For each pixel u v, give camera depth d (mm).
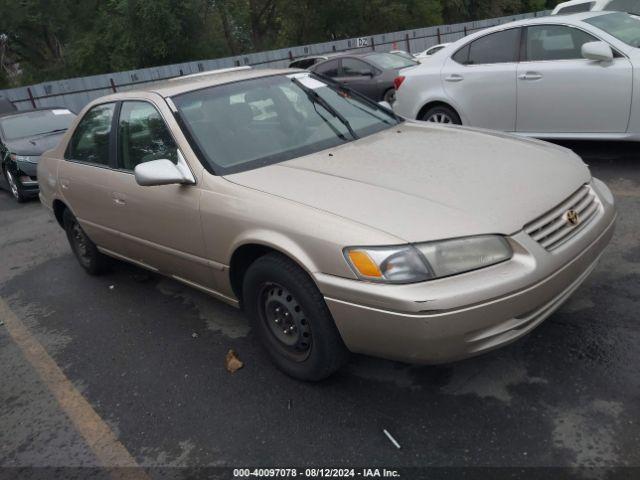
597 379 2793
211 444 2777
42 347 4062
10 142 9531
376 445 2598
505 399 2758
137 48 27250
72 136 4758
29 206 9047
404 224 2520
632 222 4438
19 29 30938
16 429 3162
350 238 2539
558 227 2727
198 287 3729
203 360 3516
